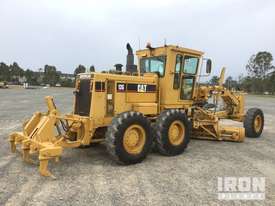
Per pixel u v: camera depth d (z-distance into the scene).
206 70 7.97
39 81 86.69
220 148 7.82
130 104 6.72
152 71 7.64
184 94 7.86
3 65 88.81
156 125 6.68
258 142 8.84
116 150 5.76
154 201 4.21
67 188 4.65
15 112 15.52
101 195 4.39
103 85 6.28
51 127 5.59
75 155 6.72
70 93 40.78
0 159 6.17
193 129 8.78
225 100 9.94
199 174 5.45
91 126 6.05
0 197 4.27
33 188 4.62
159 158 6.59
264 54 83.56
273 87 71.88
